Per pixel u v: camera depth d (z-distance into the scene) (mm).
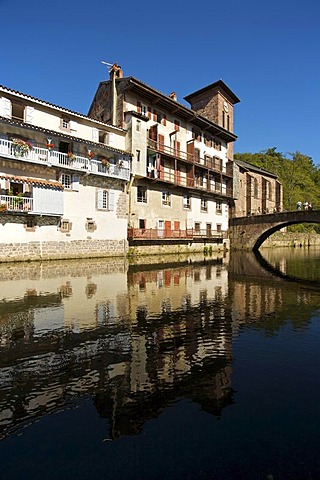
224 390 5121
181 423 4188
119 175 29609
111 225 29391
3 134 22375
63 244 25641
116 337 7652
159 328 8438
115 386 5199
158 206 36031
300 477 3238
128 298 12039
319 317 9836
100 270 20281
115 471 3316
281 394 5008
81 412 4430
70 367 5906
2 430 4004
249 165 60531
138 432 3982
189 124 41375
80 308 10352
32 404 4625
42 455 3566
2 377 5477
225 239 47219
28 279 15781
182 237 36875
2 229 22031
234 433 3975
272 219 44719
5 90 22500
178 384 5305
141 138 32188
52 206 24312
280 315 10047
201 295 13078
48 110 25484
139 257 30766
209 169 42875
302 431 4023
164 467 3371
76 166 26312
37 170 24406
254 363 6242
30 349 6797
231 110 51188
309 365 6168
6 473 3301
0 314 9477
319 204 87250
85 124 28062
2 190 22328
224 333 8148
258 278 18750
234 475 3262
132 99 33469
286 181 90000
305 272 22766
